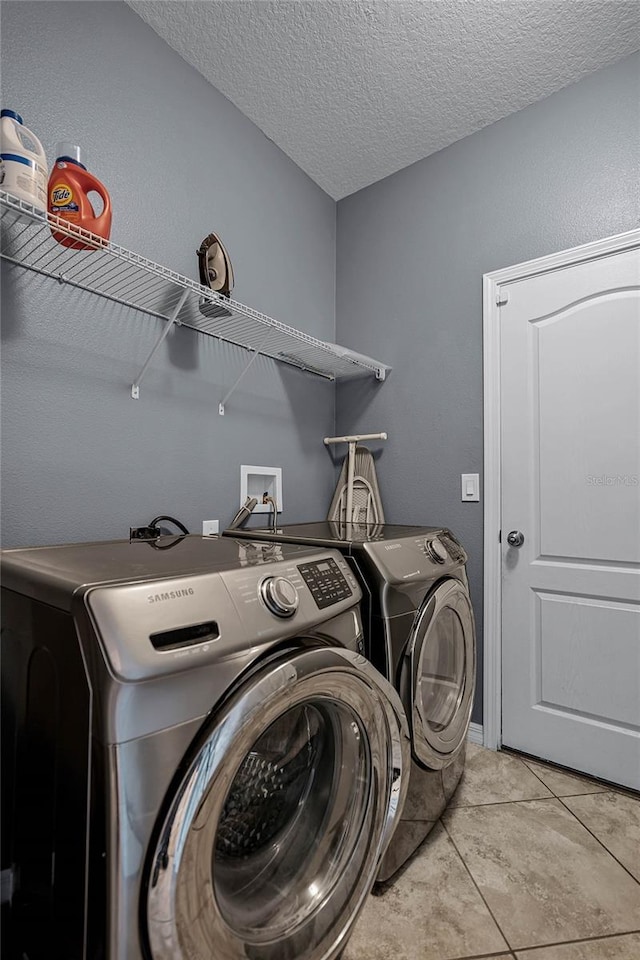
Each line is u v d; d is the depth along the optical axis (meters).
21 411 1.25
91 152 1.41
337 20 1.60
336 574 1.11
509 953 1.07
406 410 2.32
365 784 1.09
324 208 2.54
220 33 1.64
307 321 2.38
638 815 1.56
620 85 1.78
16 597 0.84
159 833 0.67
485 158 2.10
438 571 1.42
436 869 1.31
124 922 0.64
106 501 1.45
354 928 1.10
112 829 0.63
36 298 1.28
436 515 2.20
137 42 1.56
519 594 1.96
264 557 1.05
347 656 0.98
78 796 0.67
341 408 2.55
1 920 0.85
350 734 1.08
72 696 0.69
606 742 1.75
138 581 0.75
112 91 1.48
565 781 1.75
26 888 0.79
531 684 1.92
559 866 1.33
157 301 1.57
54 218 1.06
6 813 0.84
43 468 1.29
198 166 1.78
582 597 1.83
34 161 1.05
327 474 2.51
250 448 2.01
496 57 1.75
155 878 0.66
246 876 0.93
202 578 0.82
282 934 0.91
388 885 1.26
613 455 1.78
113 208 1.47
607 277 1.80
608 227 1.80
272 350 2.06
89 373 1.41
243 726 0.75
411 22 1.62
